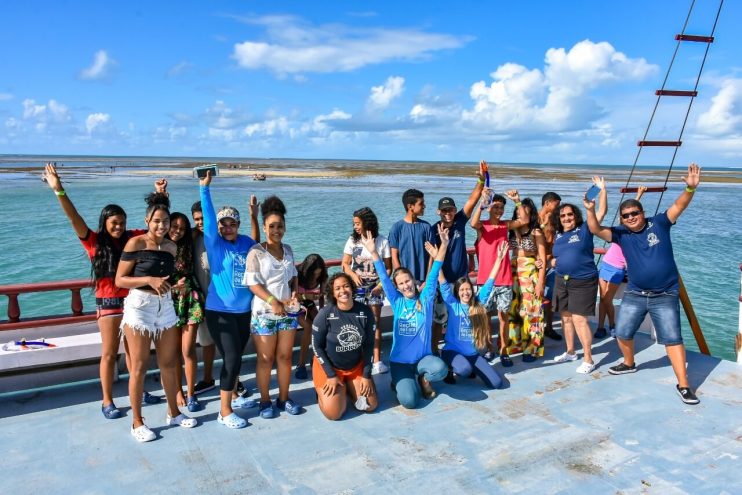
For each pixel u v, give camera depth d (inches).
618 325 199.8
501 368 212.1
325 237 739.4
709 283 493.7
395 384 179.8
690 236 796.0
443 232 182.7
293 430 158.4
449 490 127.2
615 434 155.4
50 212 982.4
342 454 144.0
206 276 173.2
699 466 138.3
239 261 162.1
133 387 149.9
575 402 178.2
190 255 169.0
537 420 164.7
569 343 218.2
